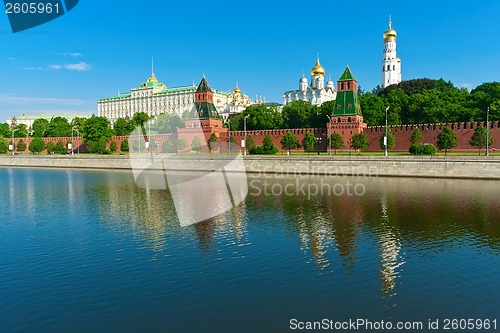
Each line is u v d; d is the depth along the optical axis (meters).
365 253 26.27
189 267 23.92
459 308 18.52
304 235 30.72
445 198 45.62
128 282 21.73
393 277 22.16
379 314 18.00
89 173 85.75
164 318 17.80
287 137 96.44
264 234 31.06
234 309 18.55
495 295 19.78
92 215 39.16
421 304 18.91
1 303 19.34
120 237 30.69
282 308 18.62
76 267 24.19
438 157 66.25
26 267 24.27
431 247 27.42
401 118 108.44
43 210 42.41
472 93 104.69
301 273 22.83
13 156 111.56
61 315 18.12
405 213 38.09
